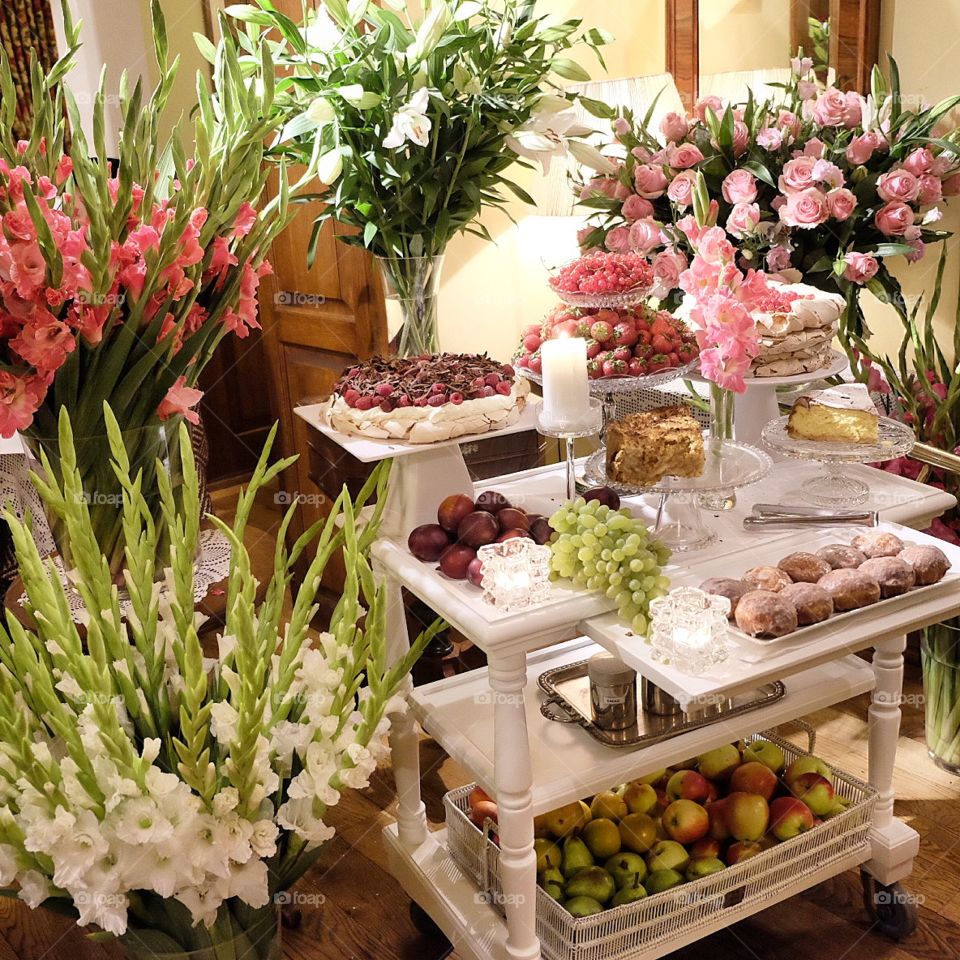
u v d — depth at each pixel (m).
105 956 1.87
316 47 1.83
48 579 0.94
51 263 1.05
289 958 1.88
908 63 2.42
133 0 2.56
